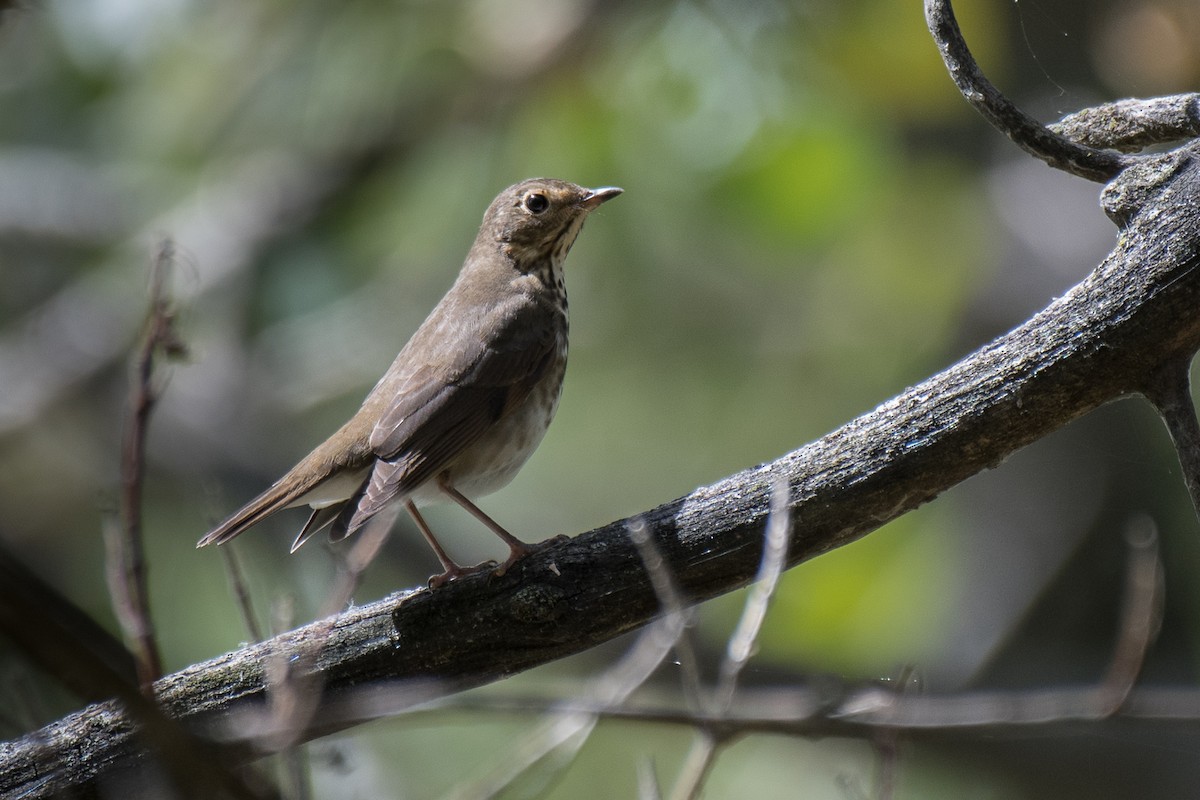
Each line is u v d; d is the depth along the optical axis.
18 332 15.15
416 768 11.31
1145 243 5.20
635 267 13.56
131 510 5.86
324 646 6.12
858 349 14.05
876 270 13.73
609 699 6.67
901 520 12.80
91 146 15.05
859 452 5.57
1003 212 14.19
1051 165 5.58
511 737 11.45
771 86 12.77
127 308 14.94
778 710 7.28
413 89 14.04
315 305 14.38
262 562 12.85
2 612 4.11
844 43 12.49
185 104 14.28
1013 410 5.36
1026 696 7.96
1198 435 5.23
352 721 6.06
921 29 12.37
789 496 5.64
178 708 5.96
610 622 5.93
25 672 7.71
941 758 12.90
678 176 12.99
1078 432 13.82
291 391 14.28
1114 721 7.46
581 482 14.15
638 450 14.11
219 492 10.37
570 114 13.58
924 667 12.16
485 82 13.82
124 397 14.76
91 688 4.32
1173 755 12.92
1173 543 13.16
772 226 12.90
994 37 12.60
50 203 14.96
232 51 13.95
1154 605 7.75
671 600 5.69
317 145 14.52
